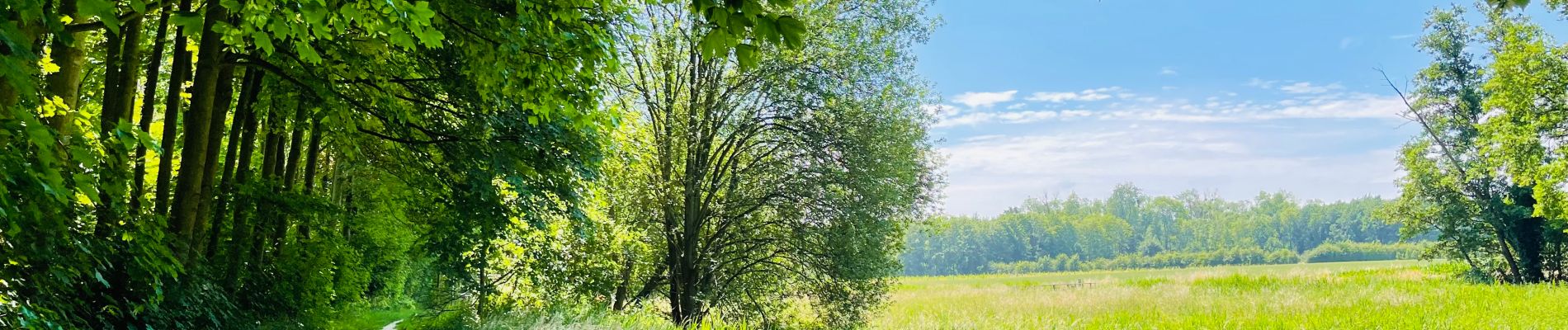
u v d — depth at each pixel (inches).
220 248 491.8
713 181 827.4
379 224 860.6
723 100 785.6
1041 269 5083.7
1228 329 802.8
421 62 454.9
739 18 105.5
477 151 512.7
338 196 879.7
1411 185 1546.5
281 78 418.9
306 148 735.7
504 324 592.4
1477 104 1427.2
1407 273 1966.0
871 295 844.6
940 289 1849.2
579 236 647.1
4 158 149.4
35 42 250.8
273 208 512.1
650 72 797.2
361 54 401.4
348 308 749.3
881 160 772.6
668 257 836.0
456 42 345.7
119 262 291.4
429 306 673.6
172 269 249.4
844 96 762.2
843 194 774.5
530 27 305.7
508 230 603.8
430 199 568.4
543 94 318.0
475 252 602.2
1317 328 784.3
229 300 456.1
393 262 1053.2
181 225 352.8
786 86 750.5
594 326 574.2
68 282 221.6
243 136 495.2
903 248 885.2
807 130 765.9
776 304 848.9
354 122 446.0
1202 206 6668.3
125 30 374.9
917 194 837.8
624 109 732.0
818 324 850.1
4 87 208.5
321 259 582.6
